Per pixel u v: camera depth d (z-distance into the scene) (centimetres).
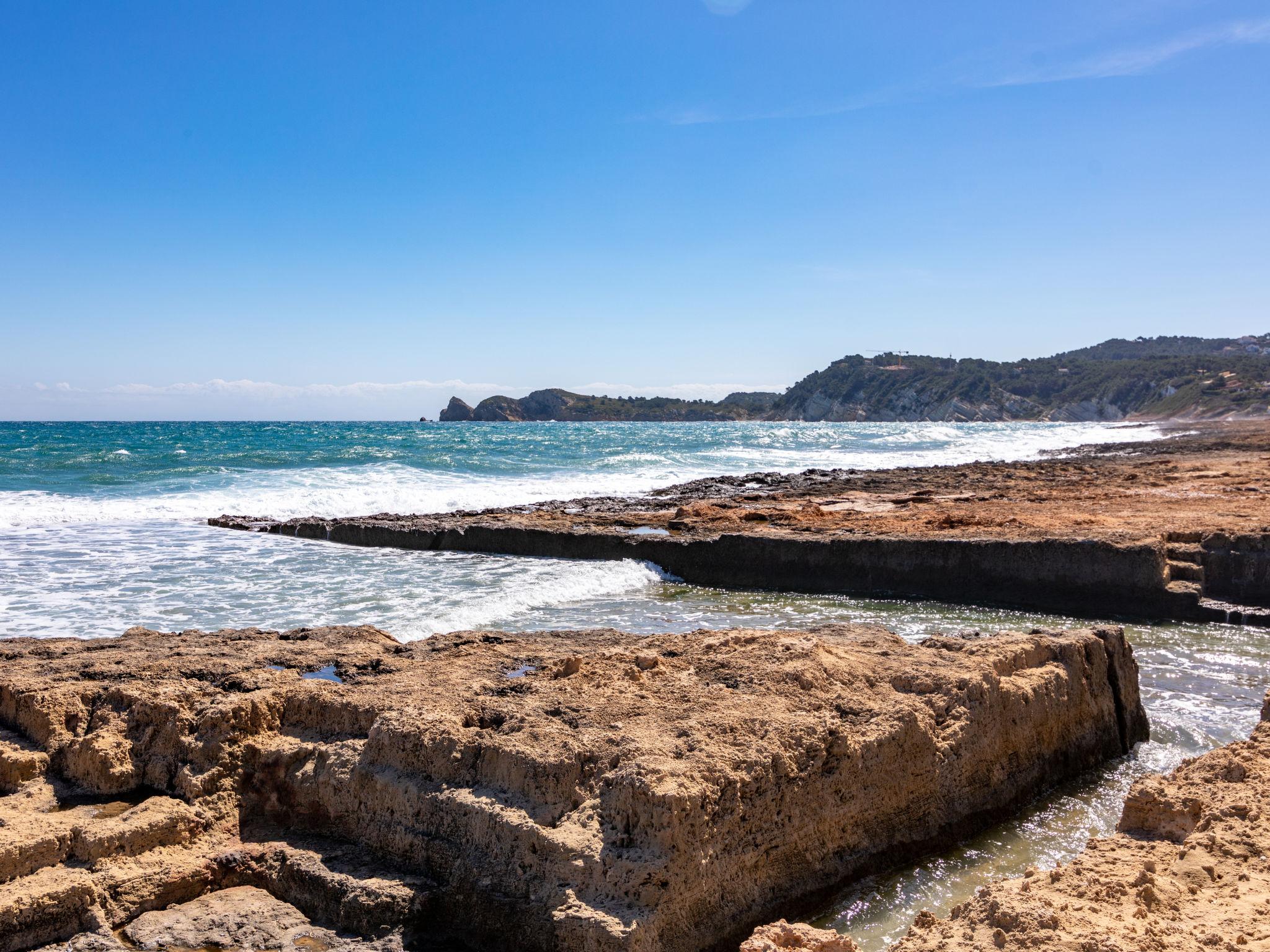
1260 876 495
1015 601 1570
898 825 642
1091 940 421
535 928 499
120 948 497
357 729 640
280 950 505
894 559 1659
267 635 910
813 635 872
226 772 624
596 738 575
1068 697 807
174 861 562
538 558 1938
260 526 2188
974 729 701
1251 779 605
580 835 514
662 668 735
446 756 578
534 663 787
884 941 550
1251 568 1498
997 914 461
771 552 1744
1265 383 13350
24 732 679
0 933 492
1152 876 492
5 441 5128
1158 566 1477
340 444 5731
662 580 1800
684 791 510
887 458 5341
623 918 478
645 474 3869
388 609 1345
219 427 9962
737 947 531
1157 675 1125
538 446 5919
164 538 2030
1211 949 419
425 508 2689
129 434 6825
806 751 590
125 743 646
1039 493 2491
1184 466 3356
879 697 684
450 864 541
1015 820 718
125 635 905
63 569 1620
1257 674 1132
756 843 553
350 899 528
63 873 532
